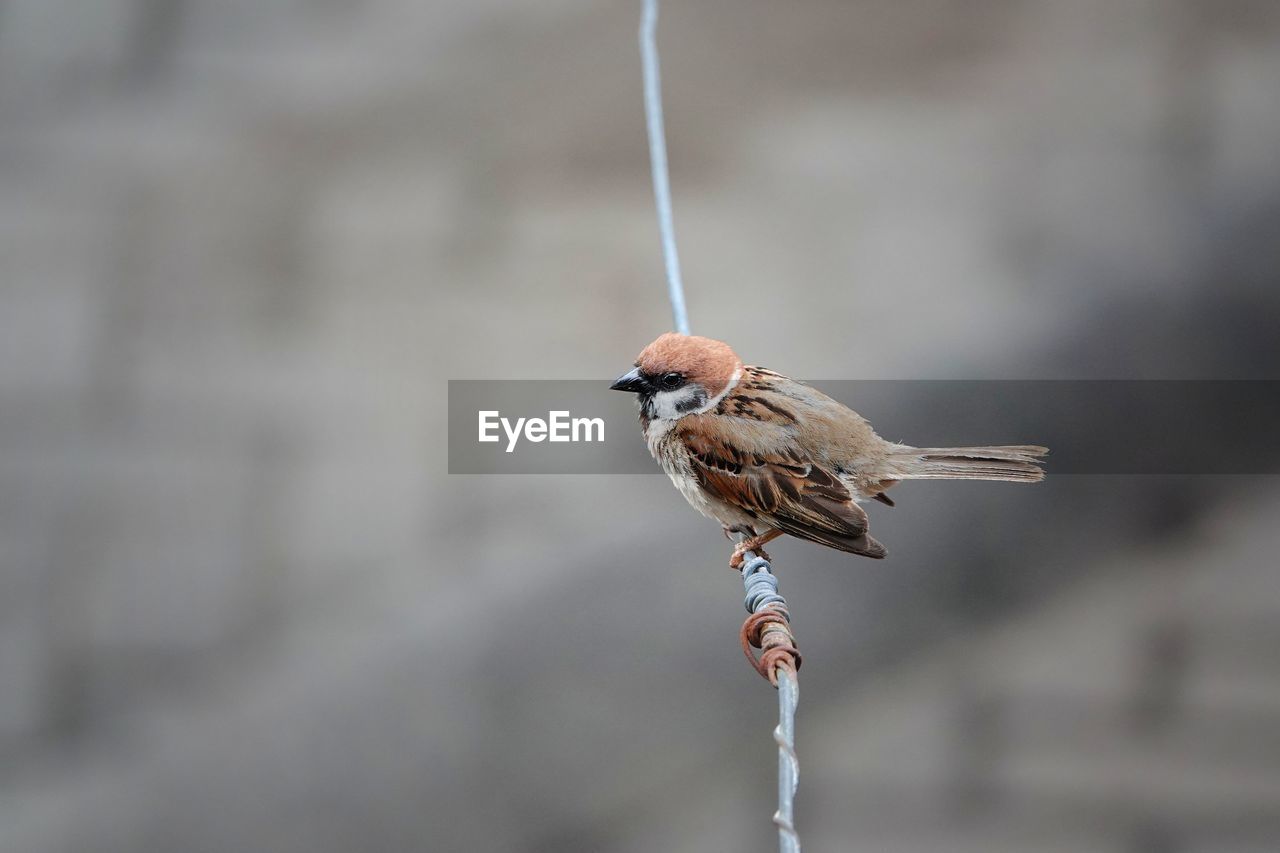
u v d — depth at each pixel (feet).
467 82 63.36
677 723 35.19
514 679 35.35
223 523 45.27
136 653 41.37
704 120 61.41
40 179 59.67
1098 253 44.68
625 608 35.81
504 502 40.55
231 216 57.47
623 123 61.00
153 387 50.78
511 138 61.00
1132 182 53.47
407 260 55.57
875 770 36.91
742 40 65.62
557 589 36.11
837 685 37.40
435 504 43.01
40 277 55.52
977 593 38.34
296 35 67.51
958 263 51.37
